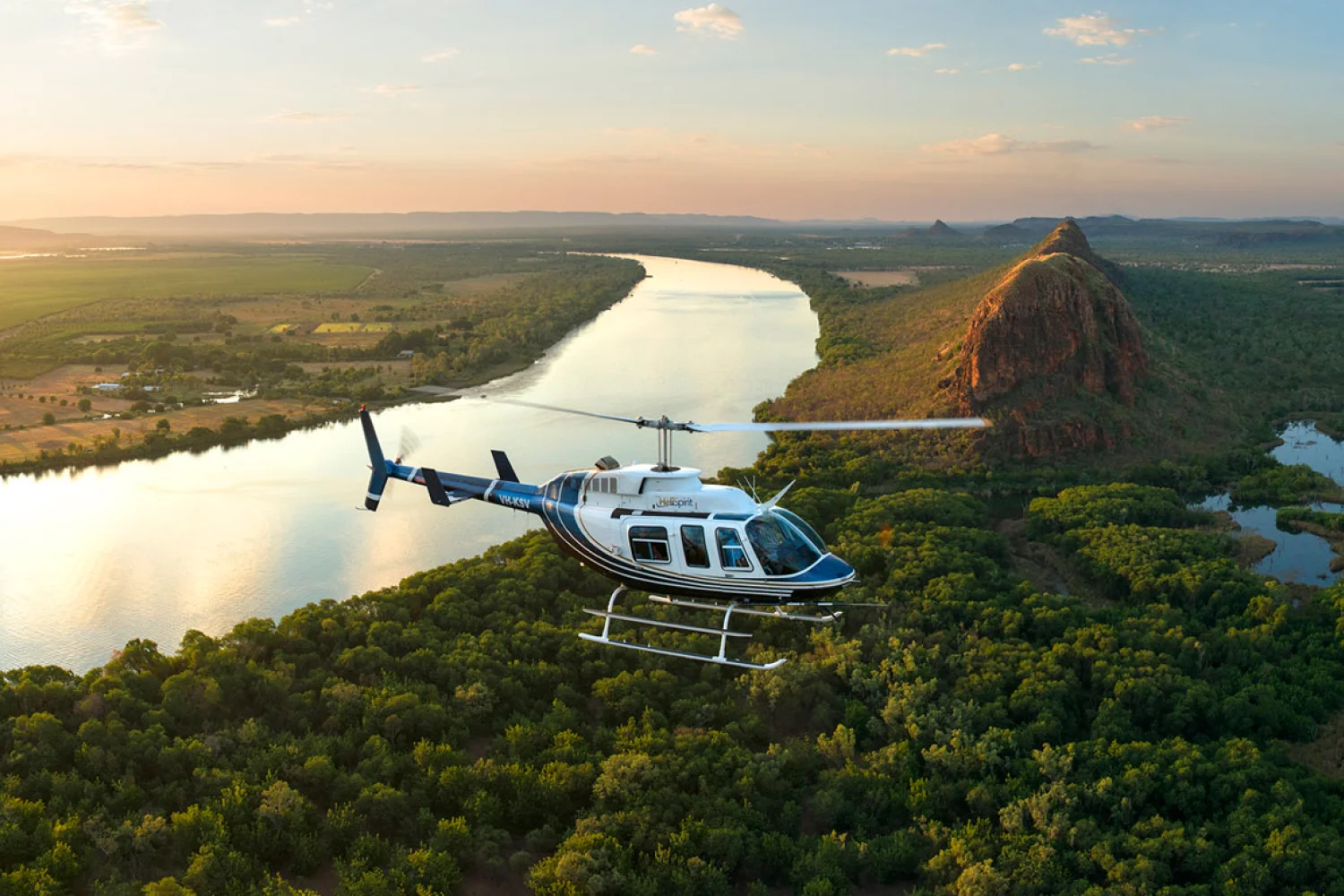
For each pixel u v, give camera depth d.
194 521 116.12
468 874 55.00
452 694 69.12
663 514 39.50
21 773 58.16
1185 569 91.31
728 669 74.19
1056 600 84.19
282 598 94.75
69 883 50.72
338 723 65.56
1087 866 53.38
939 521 108.75
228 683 67.25
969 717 66.50
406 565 103.06
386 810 56.81
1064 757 60.75
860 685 71.56
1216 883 51.34
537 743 63.66
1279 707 68.00
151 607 92.06
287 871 55.00
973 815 59.81
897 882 55.94
